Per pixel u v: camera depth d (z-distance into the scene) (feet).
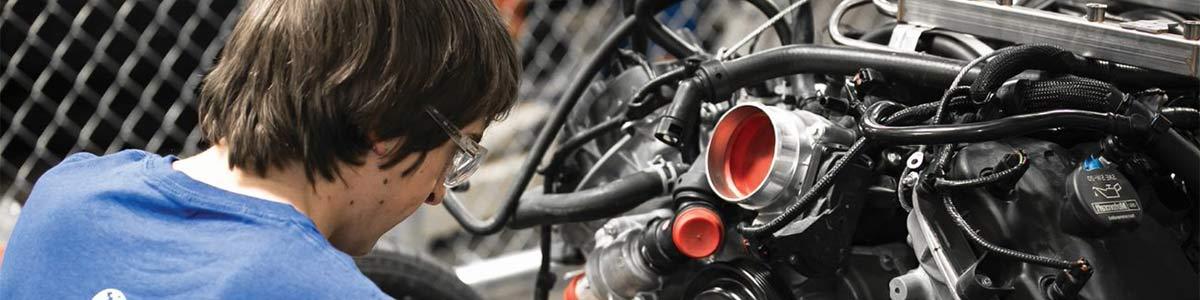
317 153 3.37
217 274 3.17
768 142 4.59
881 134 4.07
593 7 11.81
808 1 5.62
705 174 4.69
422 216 10.23
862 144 4.18
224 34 9.43
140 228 3.36
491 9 3.58
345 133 3.37
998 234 4.09
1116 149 4.10
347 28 3.33
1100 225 3.96
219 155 3.62
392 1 3.34
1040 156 4.22
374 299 3.18
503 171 11.07
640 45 6.08
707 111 5.28
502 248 11.52
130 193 3.44
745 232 4.36
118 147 10.22
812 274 4.40
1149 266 4.10
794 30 5.63
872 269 4.55
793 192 4.37
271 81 3.38
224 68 3.53
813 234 4.28
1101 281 4.01
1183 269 4.17
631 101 5.16
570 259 6.59
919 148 4.32
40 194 3.69
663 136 4.91
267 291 3.13
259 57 3.40
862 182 4.36
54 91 10.10
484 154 3.70
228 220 3.30
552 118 5.66
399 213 3.72
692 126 5.04
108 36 9.41
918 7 4.89
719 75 4.90
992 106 4.02
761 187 4.35
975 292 3.97
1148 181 4.27
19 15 9.39
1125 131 4.00
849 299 4.53
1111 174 4.06
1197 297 4.13
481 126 3.64
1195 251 4.36
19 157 10.48
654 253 4.78
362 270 6.66
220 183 3.50
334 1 3.34
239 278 3.14
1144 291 4.04
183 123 10.23
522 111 11.37
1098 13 4.43
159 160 3.62
